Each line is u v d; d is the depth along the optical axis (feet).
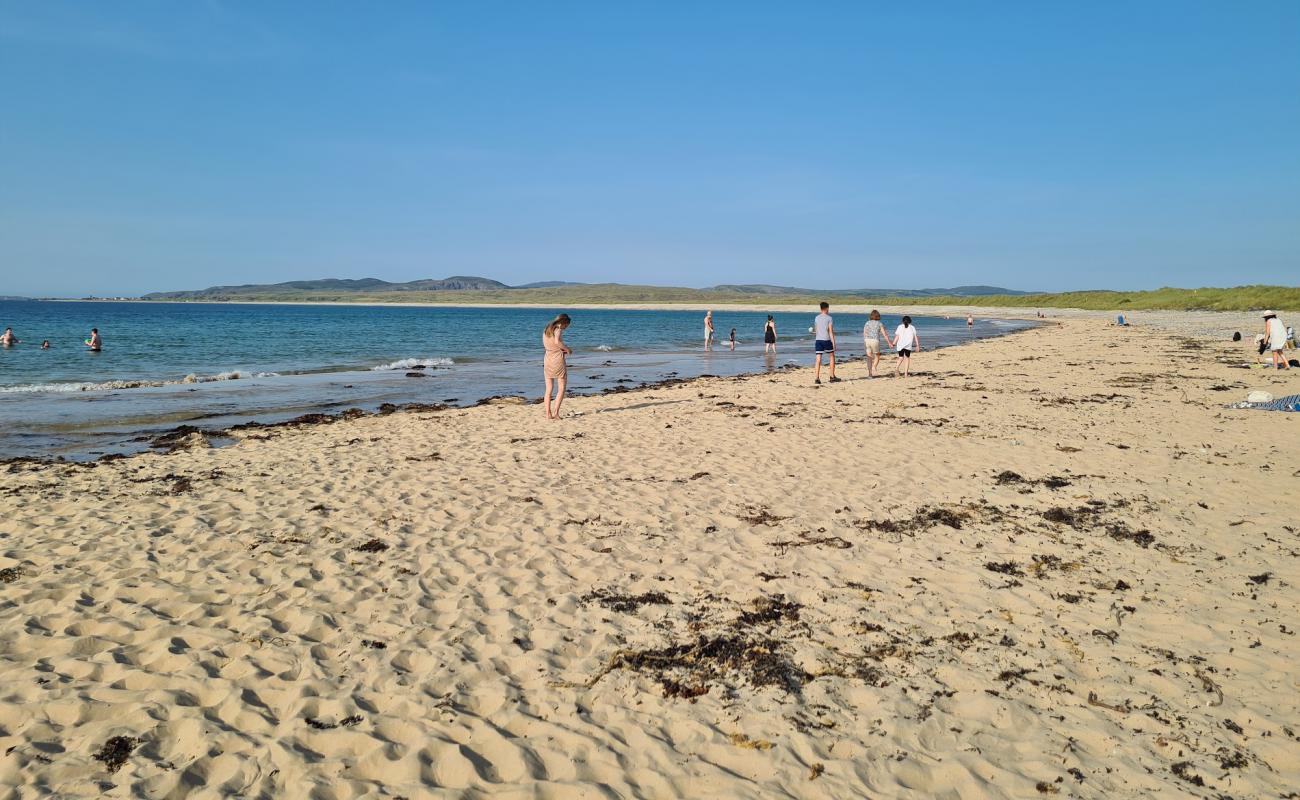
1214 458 33.78
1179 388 58.39
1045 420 45.11
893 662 16.06
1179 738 13.29
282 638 17.15
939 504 27.61
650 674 15.66
